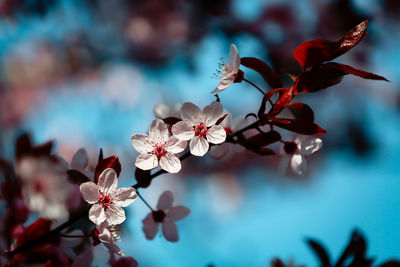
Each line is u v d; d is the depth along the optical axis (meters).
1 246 0.66
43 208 0.67
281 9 1.13
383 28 1.19
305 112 0.65
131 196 0.64
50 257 0.65
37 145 0.68
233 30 1.13
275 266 0.70
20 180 0.67
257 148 0.65
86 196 0.63
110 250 0.64
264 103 0.64
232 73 0.65
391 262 0.68
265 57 1.08
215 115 0.64
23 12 1.12
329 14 1.13
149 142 0.64
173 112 0.68
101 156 0.64
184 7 1.18
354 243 0.69
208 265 0.69
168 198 0.67
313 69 0.64
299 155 0.67
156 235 0.67
